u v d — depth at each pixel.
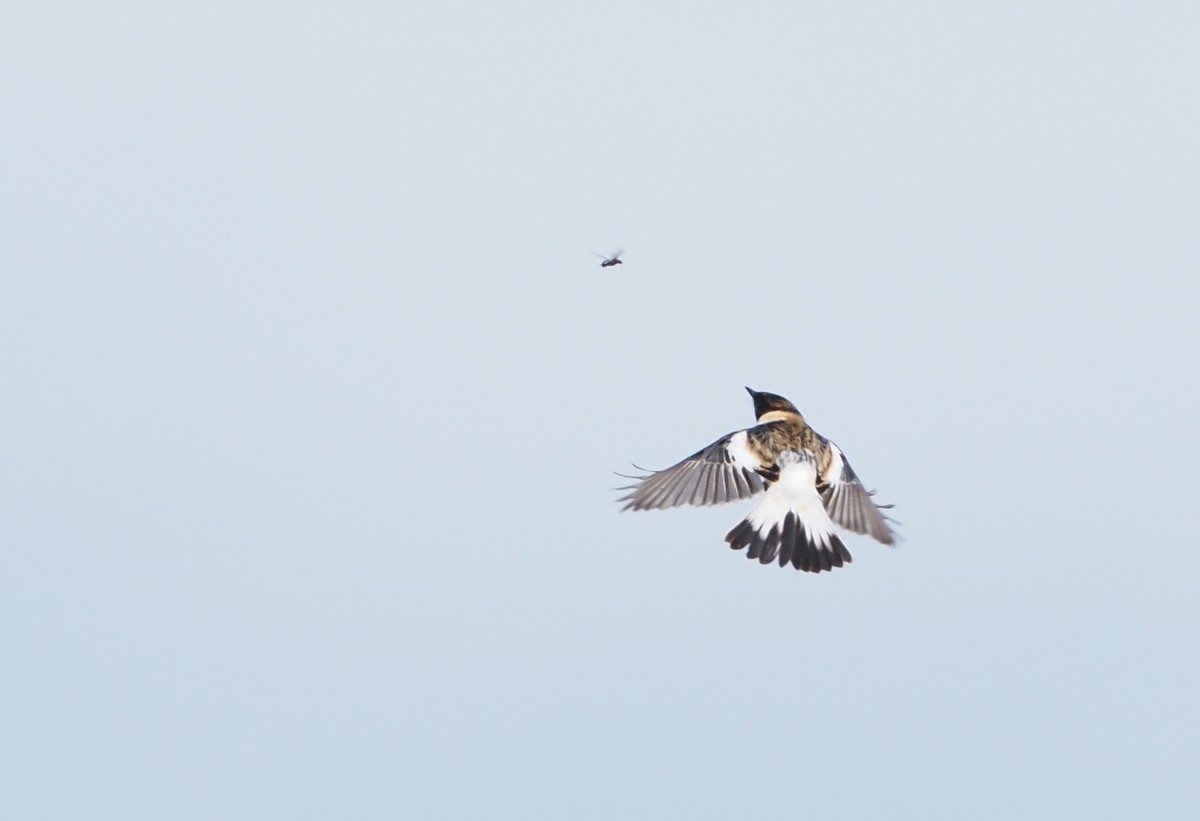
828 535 12.89
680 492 13.11
